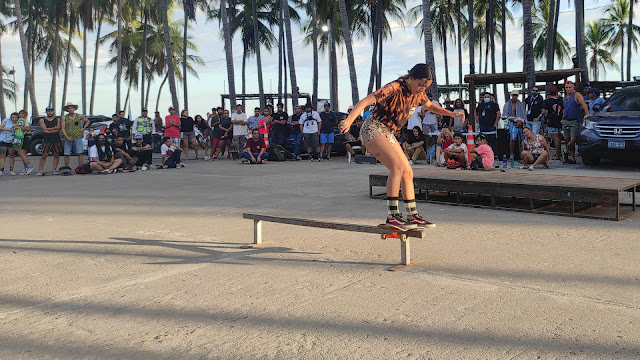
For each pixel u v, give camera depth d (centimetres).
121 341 328
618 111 1215
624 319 333
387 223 459
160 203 889
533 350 295
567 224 633
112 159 1473
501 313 351
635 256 482
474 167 1113
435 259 493
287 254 530
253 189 1034
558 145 1391
